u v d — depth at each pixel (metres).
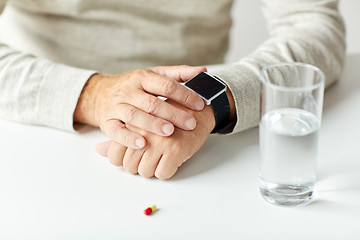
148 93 0.75
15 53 0.86
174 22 1.09
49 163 0.73
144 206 0.66
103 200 0.67
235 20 1.75
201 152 0.74
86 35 1.06
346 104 0.83
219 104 0.74
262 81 0.60
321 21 0.93
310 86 0.63
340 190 0.67
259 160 0.69
